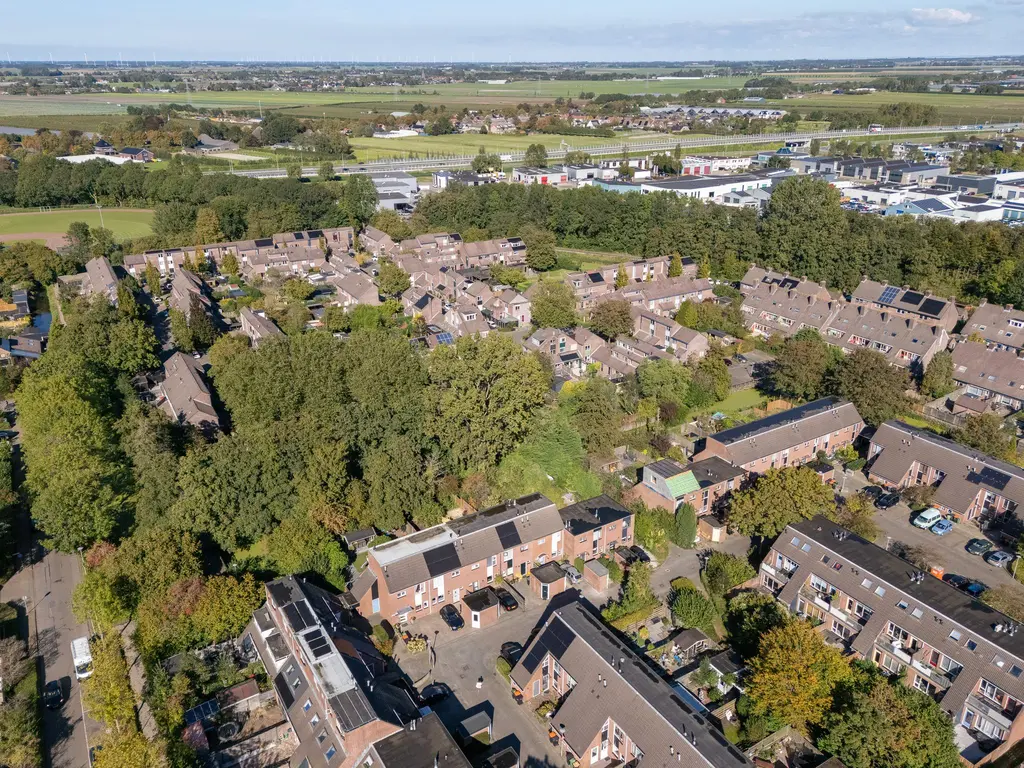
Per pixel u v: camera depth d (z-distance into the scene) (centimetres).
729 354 14038
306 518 8112
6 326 14862
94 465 8462
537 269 19975
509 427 9325
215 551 8300
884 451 10088
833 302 14750
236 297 17338
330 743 5625
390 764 5378
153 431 9094
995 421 10162
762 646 6353
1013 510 8656
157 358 13062
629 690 5888
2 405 11962
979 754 5906
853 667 6425
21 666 6675
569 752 5975
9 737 5941
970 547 8481
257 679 6688
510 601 7662
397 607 7319
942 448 9588
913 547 8525
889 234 17950
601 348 13512
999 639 6244
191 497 7962
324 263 19488
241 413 9675
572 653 6406
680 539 8625
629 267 17875
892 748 5584
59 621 7469
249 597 7100
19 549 8575
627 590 7631
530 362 9638
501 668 6812
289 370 9825
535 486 9156
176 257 19162
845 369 11169
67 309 15012
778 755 6041
